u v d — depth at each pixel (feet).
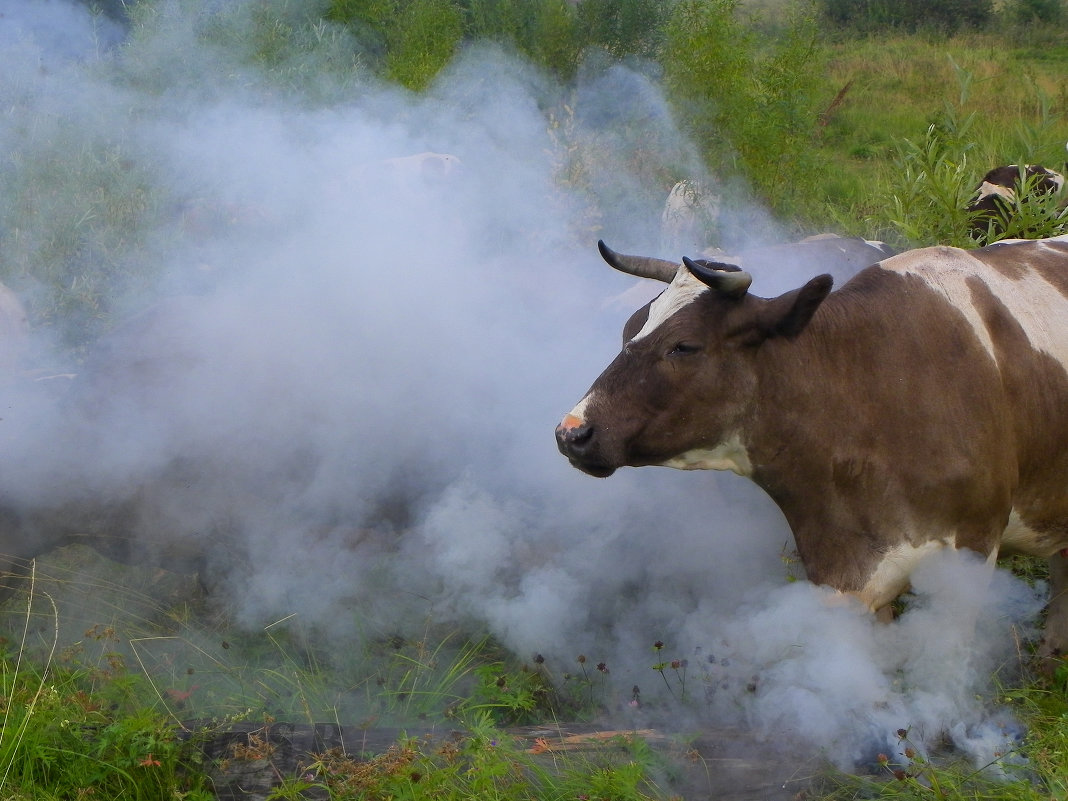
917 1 104.99
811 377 17.89
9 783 16.38
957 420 17.89
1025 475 19.10
